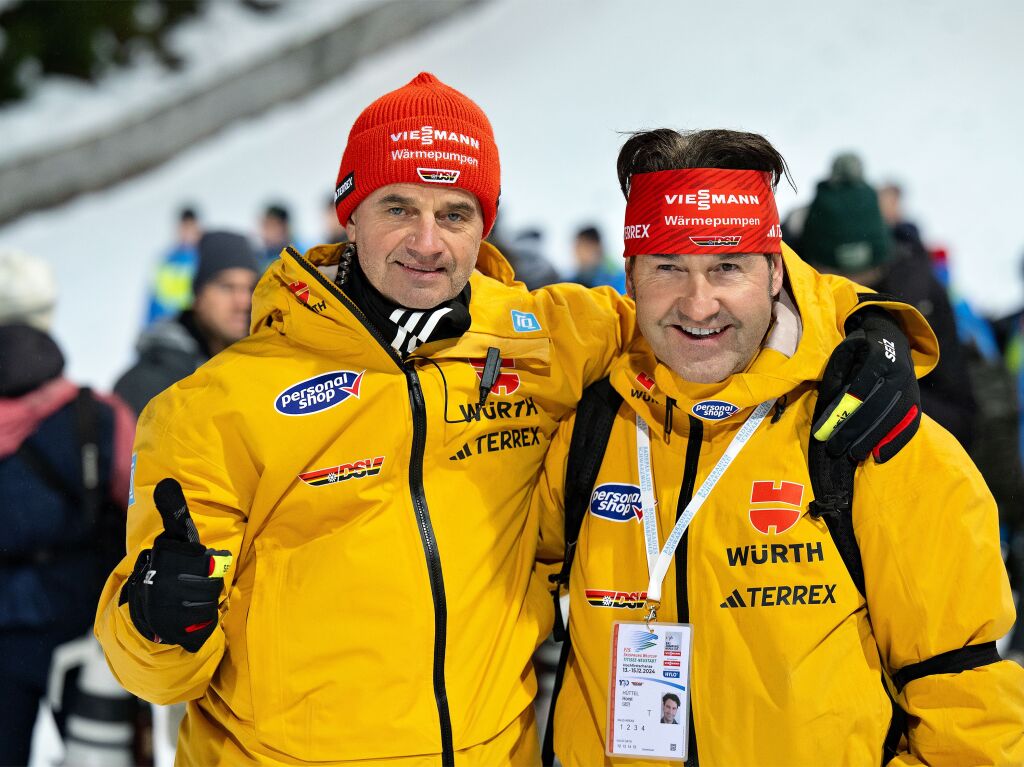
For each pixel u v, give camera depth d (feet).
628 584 6.37
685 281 6.04
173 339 12.62
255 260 13.30
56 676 9.98
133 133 36.73
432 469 6.48
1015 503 13.64
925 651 5.96
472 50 42.19
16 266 11.08
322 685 6.28
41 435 9.97
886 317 6.39
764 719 6.01
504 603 6.64
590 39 41.83
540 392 6.73
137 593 5.61
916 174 34.86
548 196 34.83
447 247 6.35
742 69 39.83
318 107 40.29
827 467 6.01
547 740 7.12
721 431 6.28
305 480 6.35
